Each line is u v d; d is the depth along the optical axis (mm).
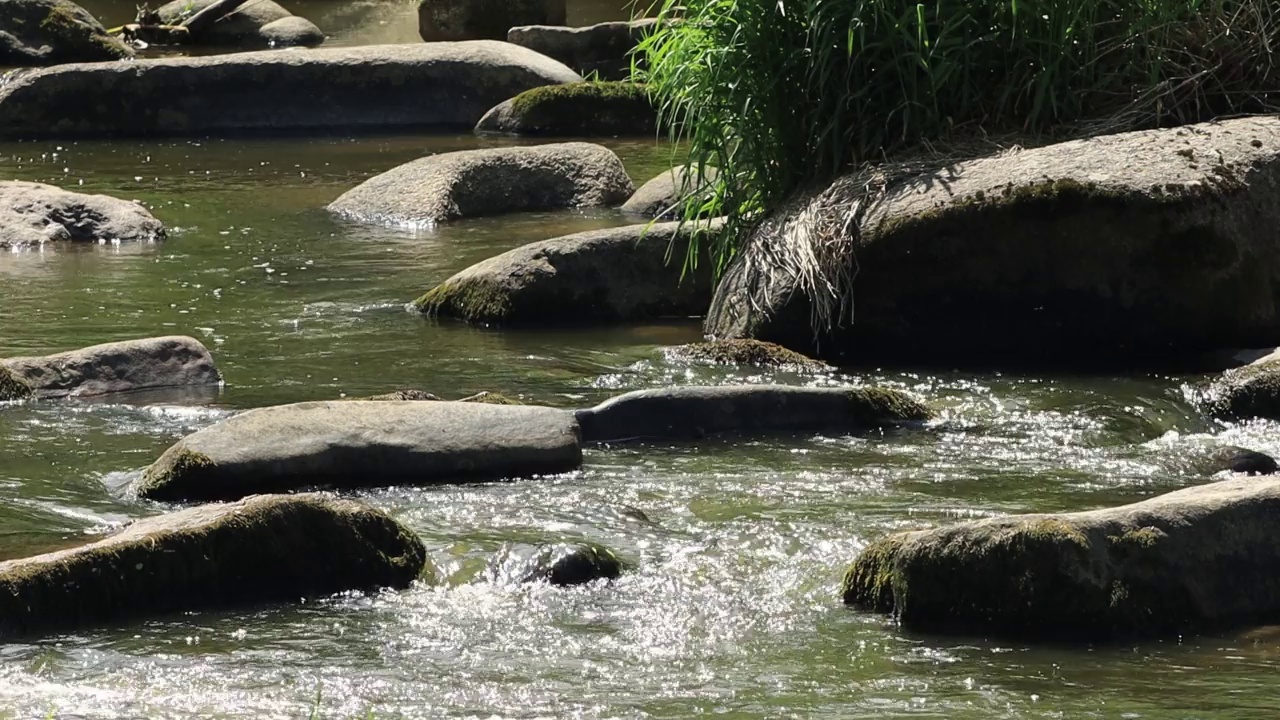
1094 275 10641
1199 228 10555
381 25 33031
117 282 13172
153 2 34094
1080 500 7984
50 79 22703
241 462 8086
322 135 22766
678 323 12039
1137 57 11750
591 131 22375
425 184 16500
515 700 5793
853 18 11203
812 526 7617
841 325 10945
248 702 5758
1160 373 10453
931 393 10055
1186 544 6484
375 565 6984
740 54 11680
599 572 7043
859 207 11031
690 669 6090
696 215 12383
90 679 5961
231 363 10656
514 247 14695
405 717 5641
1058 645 6285
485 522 7699
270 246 14789
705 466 8602
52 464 8531
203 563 6727
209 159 20422
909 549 6586
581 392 10023
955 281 10773
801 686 5906
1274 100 11758
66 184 18297
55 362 9930
